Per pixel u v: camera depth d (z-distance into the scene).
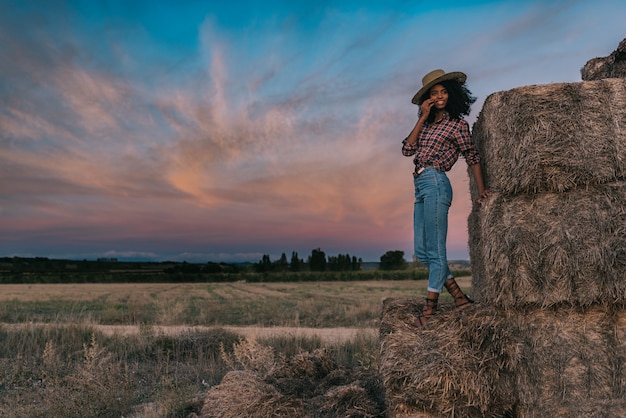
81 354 9.23
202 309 20.23
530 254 3.63
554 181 3.63
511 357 3.69
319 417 4.43
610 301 3.55
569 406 3.59
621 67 4.92
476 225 4.74
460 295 4.30
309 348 9.79
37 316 16.92
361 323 15.28
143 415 5.86
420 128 4.24
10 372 7.85
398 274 66.31
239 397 4.75
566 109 3.63
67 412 5.82
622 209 3.53
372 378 5.21
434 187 4.08
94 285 56.91
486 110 3.94
